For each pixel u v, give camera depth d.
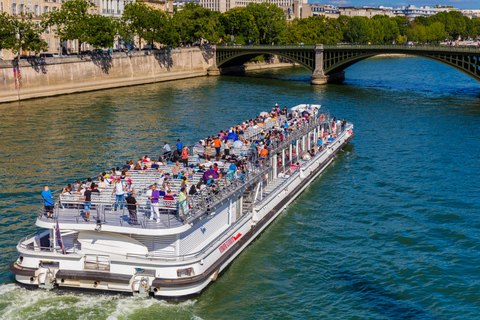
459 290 29.16
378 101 99.69
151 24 131.50
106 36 112.12
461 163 55.41
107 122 74.75
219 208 30.08
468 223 38.62
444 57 113.19
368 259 32.56
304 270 30.89
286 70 173.62
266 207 35.75
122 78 122.62
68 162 53.75
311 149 48.19
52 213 26.58
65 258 25.89
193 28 153.00
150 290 25.50
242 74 156.25
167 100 97.25
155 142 63.09
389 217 39.62
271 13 187.38
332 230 36.84
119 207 27.25
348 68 185.00
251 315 26.12
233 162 34.38
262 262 31.58
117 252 25.95
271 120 48.31
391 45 121.56
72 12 110.31
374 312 26.91
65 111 83.62
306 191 44.94
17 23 95.31
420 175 50.75
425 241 35.41
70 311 24.80
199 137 66.00
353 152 59.53
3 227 36.31
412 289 29.22
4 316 24.34
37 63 99.19
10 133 66.56
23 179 47.75
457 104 96.44
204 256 26.64
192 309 25.80
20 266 26.34
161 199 27.16
